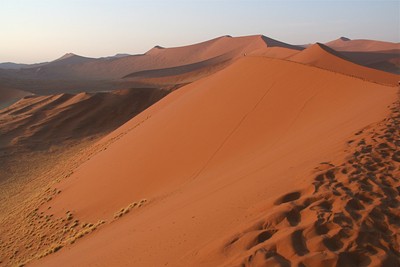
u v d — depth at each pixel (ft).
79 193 75.72
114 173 75.56
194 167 58.80
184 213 32.04
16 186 117.08
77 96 244.01
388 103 41.70
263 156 43.65
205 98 88.89
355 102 52.75
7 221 80.23
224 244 19.94
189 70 536.42
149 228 33.42
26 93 364.99
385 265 15.24
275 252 17.38
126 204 59.72
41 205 80.28
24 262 51.42
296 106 62.13
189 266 19.95
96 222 57.16
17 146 171.12
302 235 17.88
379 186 21.98
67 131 201.26
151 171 66.44
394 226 17.93
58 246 50.47
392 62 414.82
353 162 26.03
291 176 27.25
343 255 15.93
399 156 26.61
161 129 84.99
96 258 32.14
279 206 21.42
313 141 38.75
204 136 67.97
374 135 31.14
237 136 62.34
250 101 72.95
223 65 498.69
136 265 24.58
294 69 77.30
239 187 31.71
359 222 18.22
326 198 21.06
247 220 22.00
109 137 143.23
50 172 125.49
